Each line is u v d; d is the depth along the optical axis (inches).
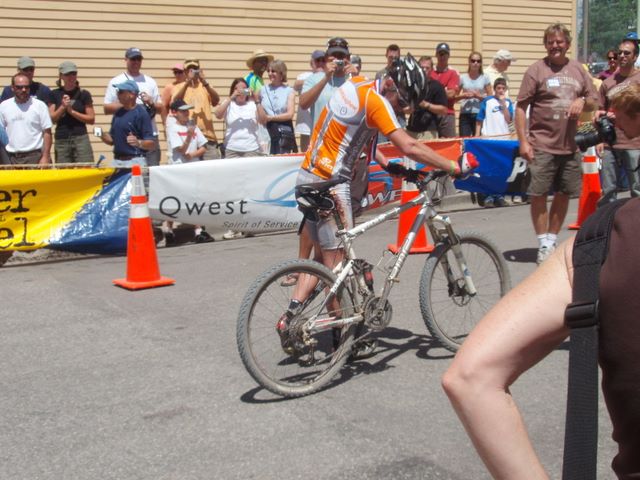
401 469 131.3
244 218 359.9
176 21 443.5
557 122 266.1
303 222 188.4
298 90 444.5
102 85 426.3
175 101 373.4
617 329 48.8
